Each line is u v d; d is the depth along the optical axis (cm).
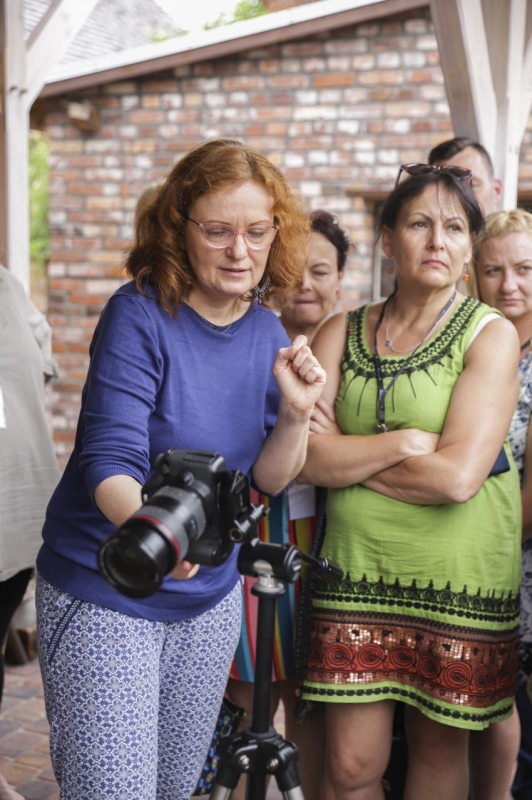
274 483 190
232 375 176
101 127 644
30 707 336
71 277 661
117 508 149
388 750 209
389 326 212
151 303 168
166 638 177
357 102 601
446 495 189
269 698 159
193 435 170
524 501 221
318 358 218
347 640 202
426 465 192
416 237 200
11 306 249
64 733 166
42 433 249
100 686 162
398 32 588
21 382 243
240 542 140
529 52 331
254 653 224
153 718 169
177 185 166
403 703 227
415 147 595
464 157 297
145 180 641
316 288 245
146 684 167
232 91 621
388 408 202
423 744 206
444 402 198
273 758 158
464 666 193
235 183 161
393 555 199
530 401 224
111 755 162
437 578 196
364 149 604
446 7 297
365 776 206
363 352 212
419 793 207
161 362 166
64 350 665
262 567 151
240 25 598
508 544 200
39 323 273
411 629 201
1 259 374
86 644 163
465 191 200
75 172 652
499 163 324
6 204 372
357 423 207
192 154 168
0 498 234
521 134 333
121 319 166
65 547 169
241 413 178
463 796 207
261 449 187
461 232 201
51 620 167
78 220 655
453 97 315
